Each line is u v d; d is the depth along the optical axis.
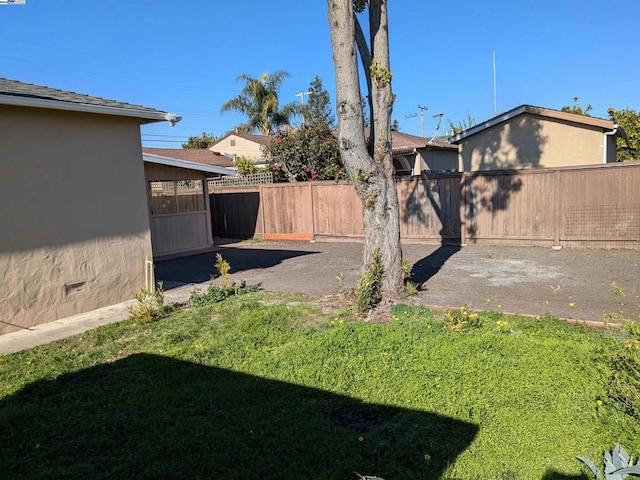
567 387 3.61
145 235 7.78
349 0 5.97
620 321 5.03
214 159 30.12
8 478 2.76
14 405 3.72
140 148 7.68
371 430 3.19
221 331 5.48
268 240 15.94
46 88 7.14
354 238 14.16
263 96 30.20
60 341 5.48
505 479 2.59
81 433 3.26
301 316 6.03
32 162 6.12
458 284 7.63
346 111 6.10
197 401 3.68
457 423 3.17
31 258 6.12
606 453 2.68
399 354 4.44
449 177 12.44
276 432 3.16
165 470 2.77
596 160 13.81
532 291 6.99
